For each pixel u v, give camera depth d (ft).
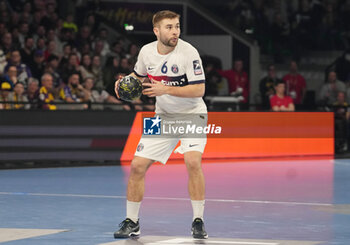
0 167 95.09
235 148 115.03
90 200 63.57
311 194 69.31
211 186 75.20
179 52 44.88
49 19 126.21
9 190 71.05
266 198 65.82
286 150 119.55
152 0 148.25
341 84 144.97
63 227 48.91
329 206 60.80
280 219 53.31
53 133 102.68
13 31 120.16
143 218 53.36
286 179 83.15
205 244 42.93
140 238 44.96
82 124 104.83
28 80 111.45
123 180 81.35
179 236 45.80
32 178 83.10
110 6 145.59
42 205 60.08
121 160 107.76
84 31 130.62
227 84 140.15
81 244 42.68
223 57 149.69
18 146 100.22
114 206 59.67
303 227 49.65
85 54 124.47
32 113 101.19
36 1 127.65
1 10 127.54
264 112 117.39
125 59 124.67
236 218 53.67
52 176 85.61
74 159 104.37
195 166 45.06
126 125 108.17
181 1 148.56
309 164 105.50
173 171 91.40
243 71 140.26
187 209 58.03
